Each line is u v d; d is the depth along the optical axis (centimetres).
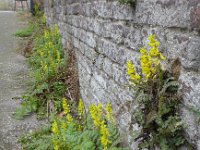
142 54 278
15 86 716
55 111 564
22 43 1090
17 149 461
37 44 967
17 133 507
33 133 495
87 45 521
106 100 416
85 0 522
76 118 496
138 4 302
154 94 254
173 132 237
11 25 1419
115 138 345
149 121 251
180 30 233
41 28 1180
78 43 607
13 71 820
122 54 350
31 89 668
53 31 948
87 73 527
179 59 235
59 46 816
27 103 596
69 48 701
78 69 614
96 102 470
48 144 436
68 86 647
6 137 496
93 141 378
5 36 1215
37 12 1464
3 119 557
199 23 209
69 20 698
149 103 258
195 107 218
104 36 414
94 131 385
